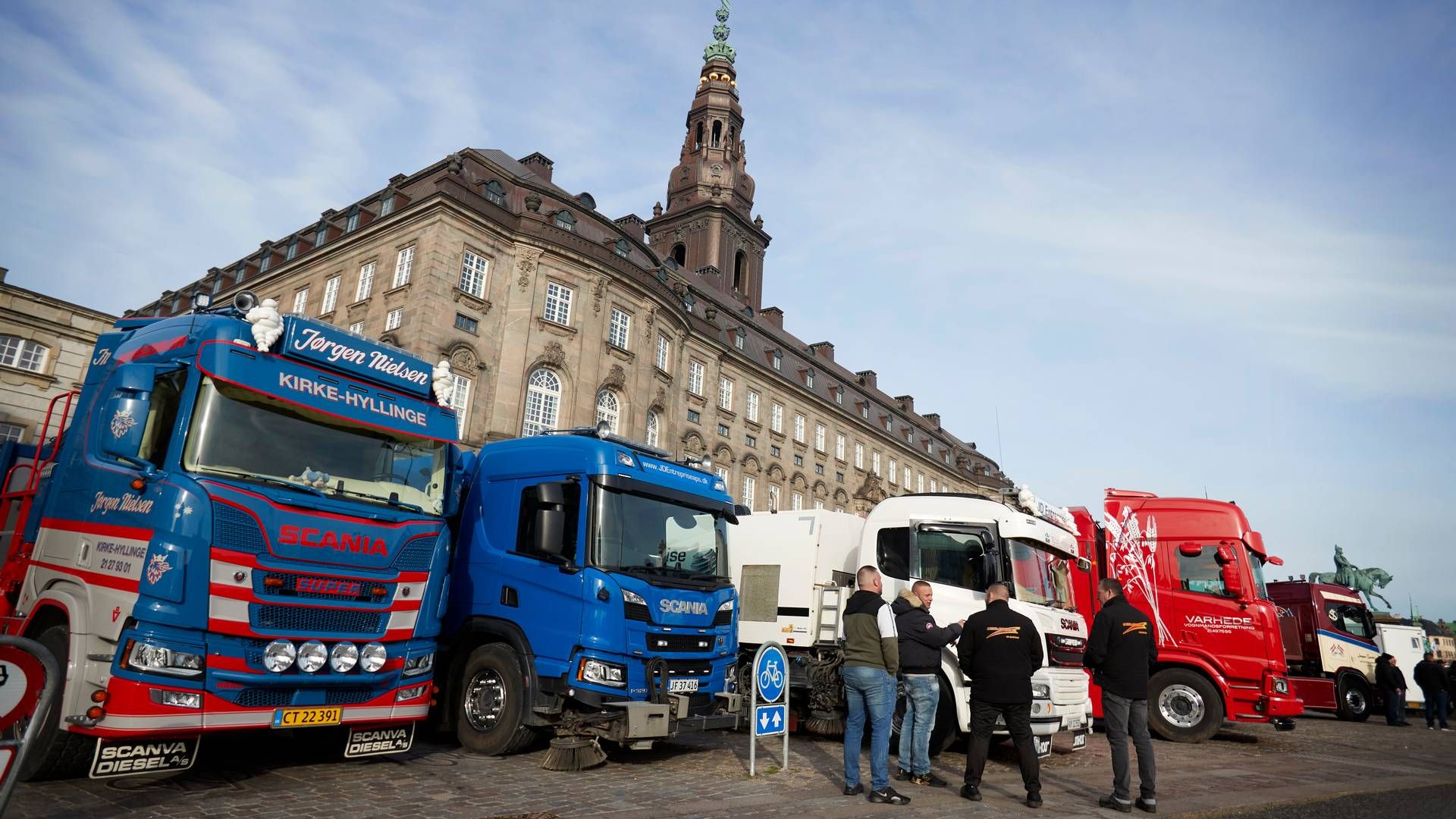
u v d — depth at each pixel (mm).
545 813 5977
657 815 6023
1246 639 13102
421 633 7328
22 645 4355
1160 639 13711
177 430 6340
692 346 44188
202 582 5891
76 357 31172
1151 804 6902
